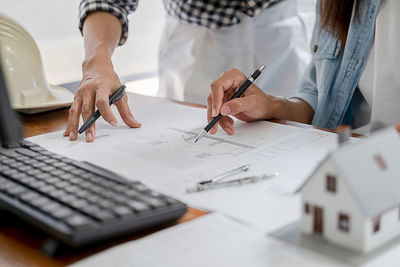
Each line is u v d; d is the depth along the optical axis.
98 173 0.61
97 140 0.87
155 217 0.52
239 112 0.93
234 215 0.56
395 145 0.51
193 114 1.03
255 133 0.89
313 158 0.74
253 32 1.55
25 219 0.51
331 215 0.48
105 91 0.96
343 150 0.47
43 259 0.49
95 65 1.04
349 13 1.11
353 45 1.11
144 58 2.10
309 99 1.18
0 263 0.49
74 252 0.50
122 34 1.29
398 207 0.49
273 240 0.50
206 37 1.56
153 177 0.68
